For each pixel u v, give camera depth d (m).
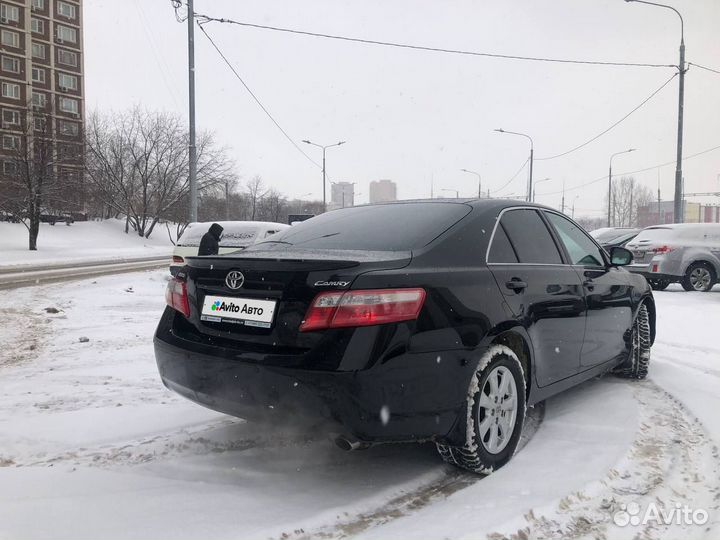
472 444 3.01
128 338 7.21
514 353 3.34
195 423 3.91
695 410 4.14
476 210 3.65
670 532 2.61
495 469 3.17
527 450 3.46
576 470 3.14
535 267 3.72
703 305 9.92
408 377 2.71
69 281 15.88
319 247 3.46
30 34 67.88
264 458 3.36
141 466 3.25
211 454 3.41
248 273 2.96
